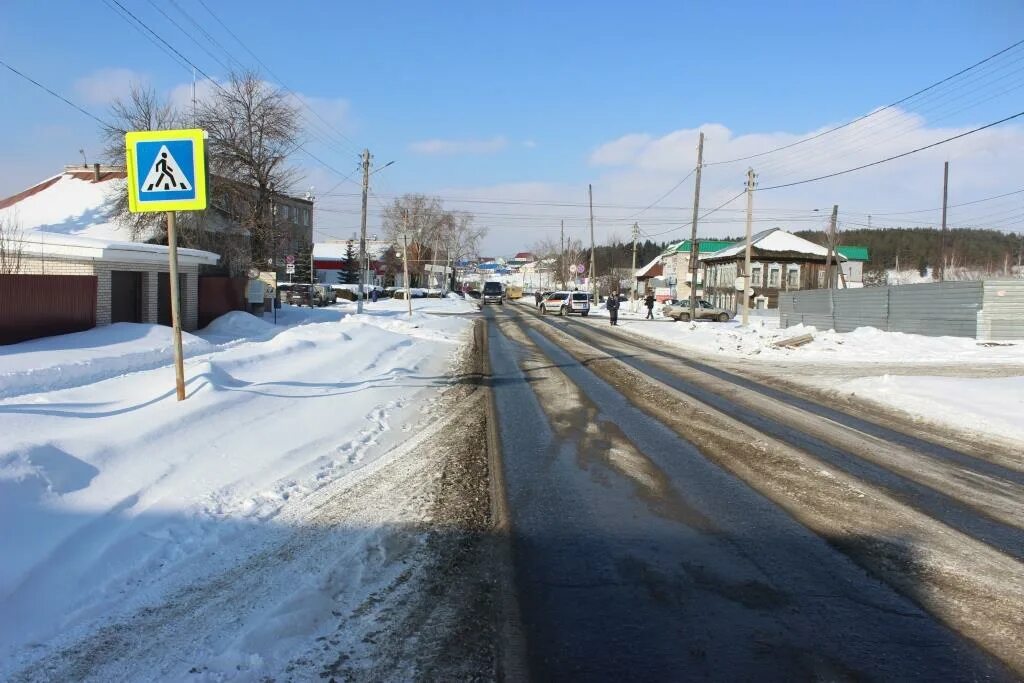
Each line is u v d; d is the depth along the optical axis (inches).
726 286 2586.1
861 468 323.6
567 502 266.8
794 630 165.2
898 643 159.2
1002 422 428.8
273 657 149.2
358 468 313.3
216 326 892.0
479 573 197.6
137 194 356.5
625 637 161.3
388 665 147.6
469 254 4805.6
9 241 681.0
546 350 922.1
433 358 787.4
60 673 141.4
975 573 200.7
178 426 334.6
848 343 997.8
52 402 357.4
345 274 3816.4
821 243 4264.3
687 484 293.6
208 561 200.1
